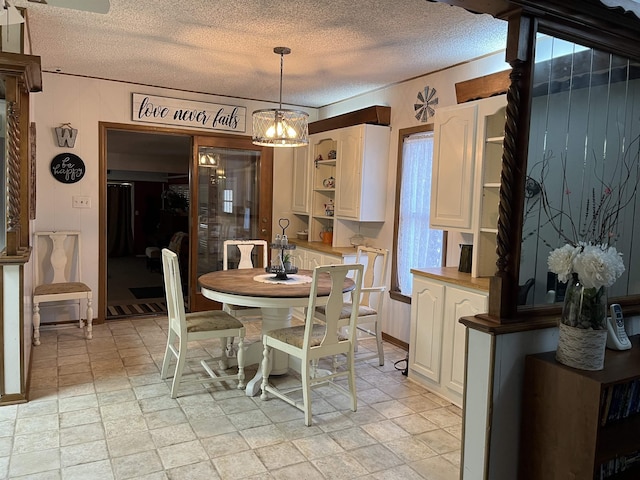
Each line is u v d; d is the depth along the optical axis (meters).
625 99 2.42
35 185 4.42
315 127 5.53
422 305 3.54
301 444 2.65
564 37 2.08
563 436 1.87
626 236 2.54
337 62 3.95
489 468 1.98
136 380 3.48
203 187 5.51
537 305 2.15
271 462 2.46
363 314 3.88
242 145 5.64
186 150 9.02
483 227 3.23
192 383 3.40
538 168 2.13
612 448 1.84
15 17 2.24
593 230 2.38
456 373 3.22
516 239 1.98
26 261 2.96
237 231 5.76
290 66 4.11
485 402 1.97
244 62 4.02
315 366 3.59
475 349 2.01
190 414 2.97
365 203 4.62
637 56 2.37
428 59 3.79
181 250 7.18
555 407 1.90
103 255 4.98
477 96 3.42
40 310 4.73
